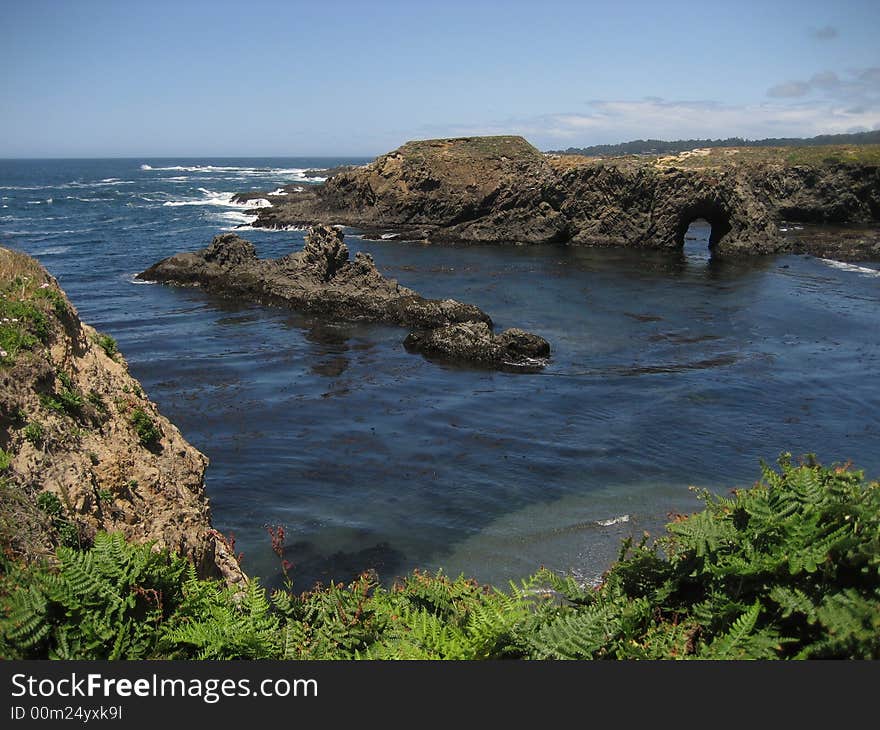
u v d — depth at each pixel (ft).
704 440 54.95
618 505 43.55
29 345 25.62
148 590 17.29
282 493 45.65
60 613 16.53
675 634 17.04
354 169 249.34
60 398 25.25
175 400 63.72
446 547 38.63
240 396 65.41
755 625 16.72
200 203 301.84
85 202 299.99
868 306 109.91
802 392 67.46
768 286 127.95
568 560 36.55
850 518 17.49
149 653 16.44
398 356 82.23
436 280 134.31
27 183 460.96
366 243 191.21
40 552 18.76
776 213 229.86
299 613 20.40
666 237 179.32
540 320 101.50
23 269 29.55
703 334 92.63
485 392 68.33
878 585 15.80
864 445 53.98
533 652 16.55
